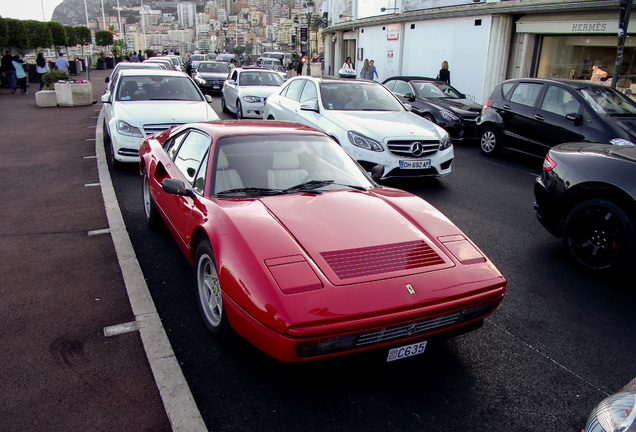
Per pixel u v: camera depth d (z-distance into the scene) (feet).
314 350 7.47
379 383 8.87
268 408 8.08
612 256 13.58
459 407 8.28
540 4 42.65
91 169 25.62
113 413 7.79
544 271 14.33
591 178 14.07
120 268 13.44
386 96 27.84
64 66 80.79
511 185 24.91
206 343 9.96
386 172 22.25
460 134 36.47
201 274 10.26
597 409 4.95
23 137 35.04
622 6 28.84
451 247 9.45
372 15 79.20
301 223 9.39
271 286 7.70
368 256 8.62
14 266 13.44
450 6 54.65
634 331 11.04
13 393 8.21
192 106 26.94
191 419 7.62
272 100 32.50
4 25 72.74
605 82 40.96
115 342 9.84
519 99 30.86
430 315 8.09
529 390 8.82
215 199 10.55
